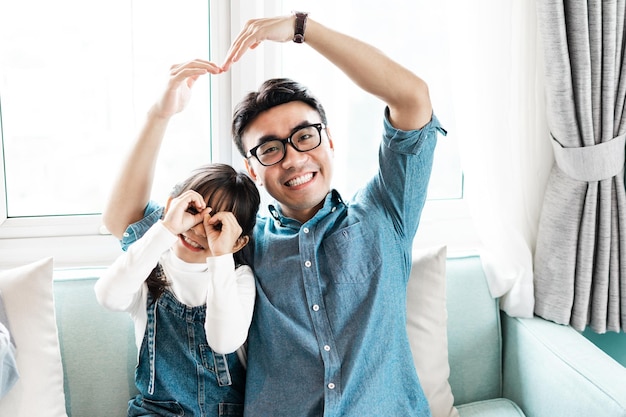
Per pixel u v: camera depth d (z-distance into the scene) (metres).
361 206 1.33
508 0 1.55
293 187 1.26
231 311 1.17
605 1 1.51
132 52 1.61
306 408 1.23
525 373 1.59
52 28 1.56
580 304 1.63
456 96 1.61
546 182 1.70
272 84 1.28
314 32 1.18
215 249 1.18
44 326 1.32
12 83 1.56
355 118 1.74
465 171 1.64
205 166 1.30
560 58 1.51
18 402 1.24
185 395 1.29
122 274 1.18
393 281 1.30
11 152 1.59
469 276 1.67
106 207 1.31
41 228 1.61
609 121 1.55
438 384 1.49
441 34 1.74
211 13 1.61
